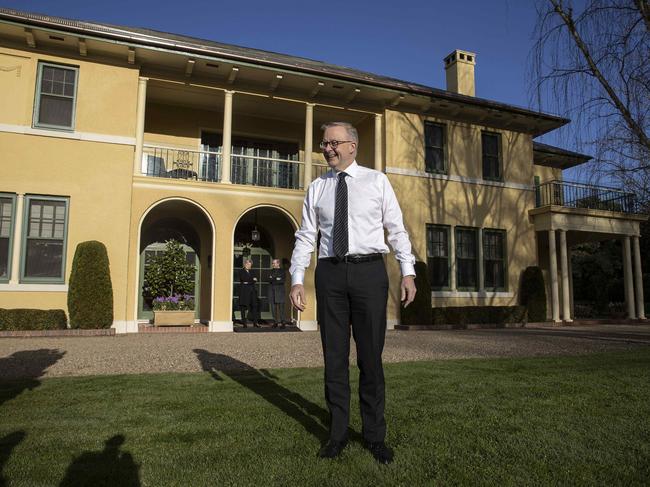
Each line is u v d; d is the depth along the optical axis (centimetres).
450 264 1401
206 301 1290
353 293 254
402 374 474
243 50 1375
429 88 1392
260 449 245
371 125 1415
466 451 243
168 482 202
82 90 1080
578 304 2283
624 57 772
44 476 208
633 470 217
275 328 1157
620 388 403
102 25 1149
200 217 1309
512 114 1455
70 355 625
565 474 212
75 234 1039
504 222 1481
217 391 387
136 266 1078
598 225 1516
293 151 1469
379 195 265
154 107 1323
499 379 445
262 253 1397
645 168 802
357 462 228
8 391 387
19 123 1028
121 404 341
